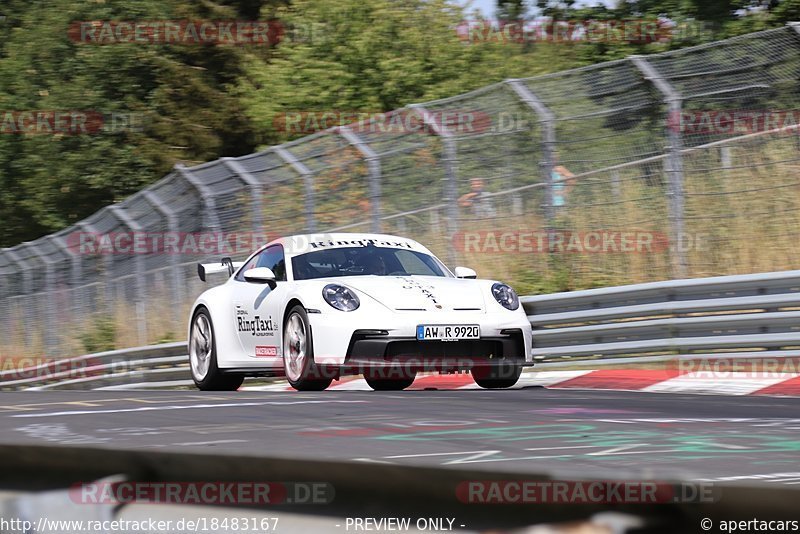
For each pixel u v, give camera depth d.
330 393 23.36
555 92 36.78
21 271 73.12
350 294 25.61
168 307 54.59
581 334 32.69
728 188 37.09
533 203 40.38
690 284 29.98
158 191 51.97
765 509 4.61
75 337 65.31
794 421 15.46
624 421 15.57
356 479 5.53
